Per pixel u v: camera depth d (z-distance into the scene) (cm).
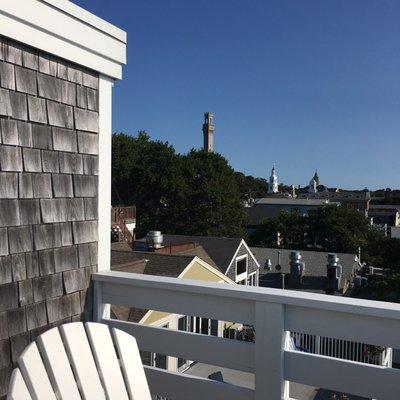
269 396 183
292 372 181
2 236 192
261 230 4169
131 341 168
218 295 194
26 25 199
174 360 696
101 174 249
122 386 157
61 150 222
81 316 232
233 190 3212
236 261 1719
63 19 217
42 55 211
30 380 133
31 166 205
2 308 192
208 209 3025
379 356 629
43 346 143
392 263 2944
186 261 1059
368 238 3919
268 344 183
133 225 1919
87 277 236
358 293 2202
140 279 218
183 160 3077
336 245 3841
